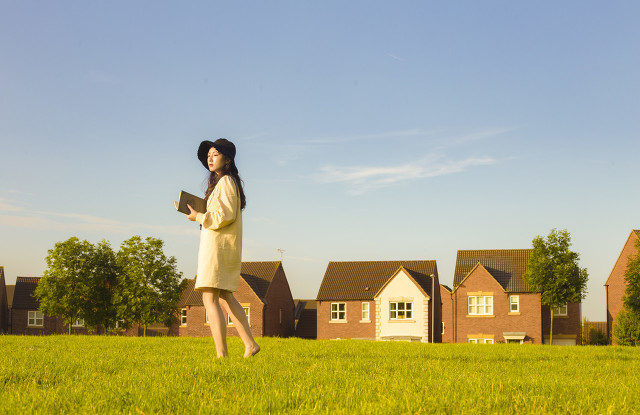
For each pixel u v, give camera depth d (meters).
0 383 5.43
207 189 7.39
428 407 4.41
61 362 7.18
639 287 42.56
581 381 6.31
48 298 48.28
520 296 50.53
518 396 4.87
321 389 4.97
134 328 62.06
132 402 4.56
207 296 7.35
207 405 4.35
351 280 56.44
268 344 13.85
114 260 49.59
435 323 55.03
